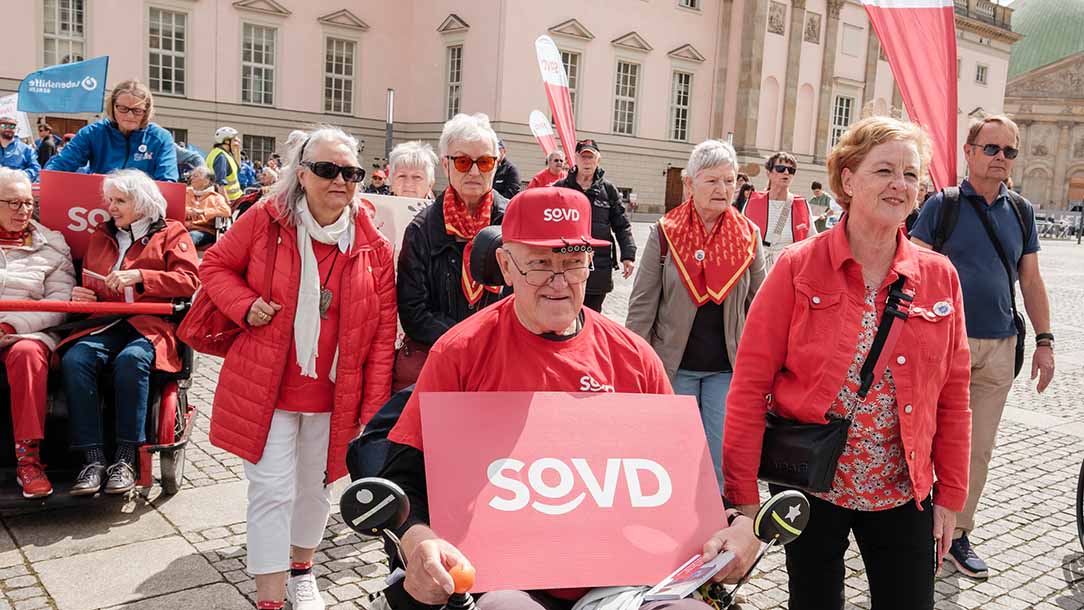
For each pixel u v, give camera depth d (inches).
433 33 1253.7
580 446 82.2
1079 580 171.8
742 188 265.6
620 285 588.4
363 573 158.2
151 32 1081.4
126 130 224.7
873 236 101.6
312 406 136.1
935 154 188.5
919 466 100.5
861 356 100.6
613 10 1283.2
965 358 105.7
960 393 105.7
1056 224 2082.9
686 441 85.0
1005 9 1910.7
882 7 190.1
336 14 1204.5
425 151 202.5
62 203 188.1
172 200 189.0
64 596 142.4
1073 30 3366.1
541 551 77.0
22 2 1006.4
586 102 1275.8
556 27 1214.3
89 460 170.1
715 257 155.2
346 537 174.6
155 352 175.5
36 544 161.6
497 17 1167.6
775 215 256.7
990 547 185.9
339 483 204.4
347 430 137.6
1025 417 302.0
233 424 131.7
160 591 145.6
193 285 181.0
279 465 132.4
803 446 100.9
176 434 182.4
